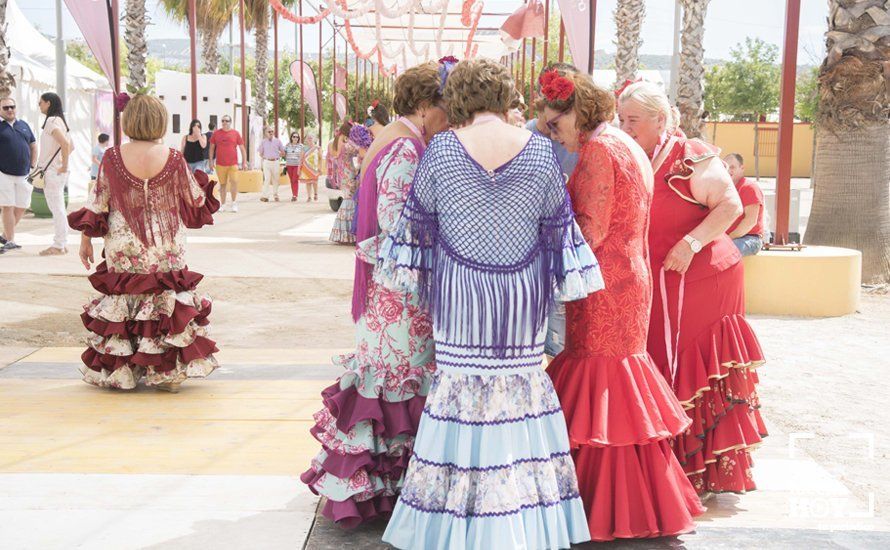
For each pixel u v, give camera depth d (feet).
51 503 12.26
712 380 12.53
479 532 10.03
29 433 15.16
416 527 10.33
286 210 66.59
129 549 10.89
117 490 12.77
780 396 19.83
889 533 11.84
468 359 10.25
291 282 32.83
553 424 10.64
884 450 16.16
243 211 65.16
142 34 57.26
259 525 11.68
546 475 10.39
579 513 10.66
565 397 11.10
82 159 75.41
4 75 39.19
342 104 133.69
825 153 37.55
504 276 10.21
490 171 10.03
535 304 10.30
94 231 17.06
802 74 142.72
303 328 25.17
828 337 26.23
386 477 11.43
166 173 16.90
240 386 18.35
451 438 10.32
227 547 11.02
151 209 16.97
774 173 152.76
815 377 21.56
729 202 12.09
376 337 11.29
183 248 17.52
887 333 26.89
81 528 11.47
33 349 21.31
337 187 62.69
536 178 10.15
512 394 10.31
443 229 10.26
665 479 11.05
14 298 27.84
